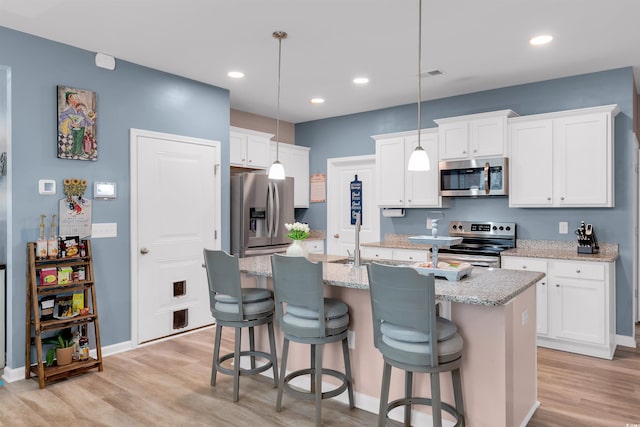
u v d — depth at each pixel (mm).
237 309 2674
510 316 2184
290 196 5184
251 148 5102
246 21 2934
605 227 3887
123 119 3631
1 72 3189
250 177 4676
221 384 2951
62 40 3225
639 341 3918
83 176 3381
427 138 4668
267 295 2832
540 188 3959
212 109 4355
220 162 4426
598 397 2756
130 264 3676
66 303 3117
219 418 2475
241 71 3947
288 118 5934
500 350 2111
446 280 2375
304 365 2912
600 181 3666
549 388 2896
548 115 3887
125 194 3641
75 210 3316
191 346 3748
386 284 1998
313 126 6086
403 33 3119
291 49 3428
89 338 3414
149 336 3828
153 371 3186
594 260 3463
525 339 2438
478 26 3002
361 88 4480
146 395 2779
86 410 2578
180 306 4074
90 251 3275
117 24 2969
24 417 2494
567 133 3820
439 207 4766
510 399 2172
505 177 4102
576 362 3389
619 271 3811
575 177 3783
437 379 1938
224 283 2693
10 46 3010
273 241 4938
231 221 4750
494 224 4469
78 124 3332
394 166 4926
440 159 4508
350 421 2434
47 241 3041
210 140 4328
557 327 3656
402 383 2430
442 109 4852
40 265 3090
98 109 3475
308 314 2377
